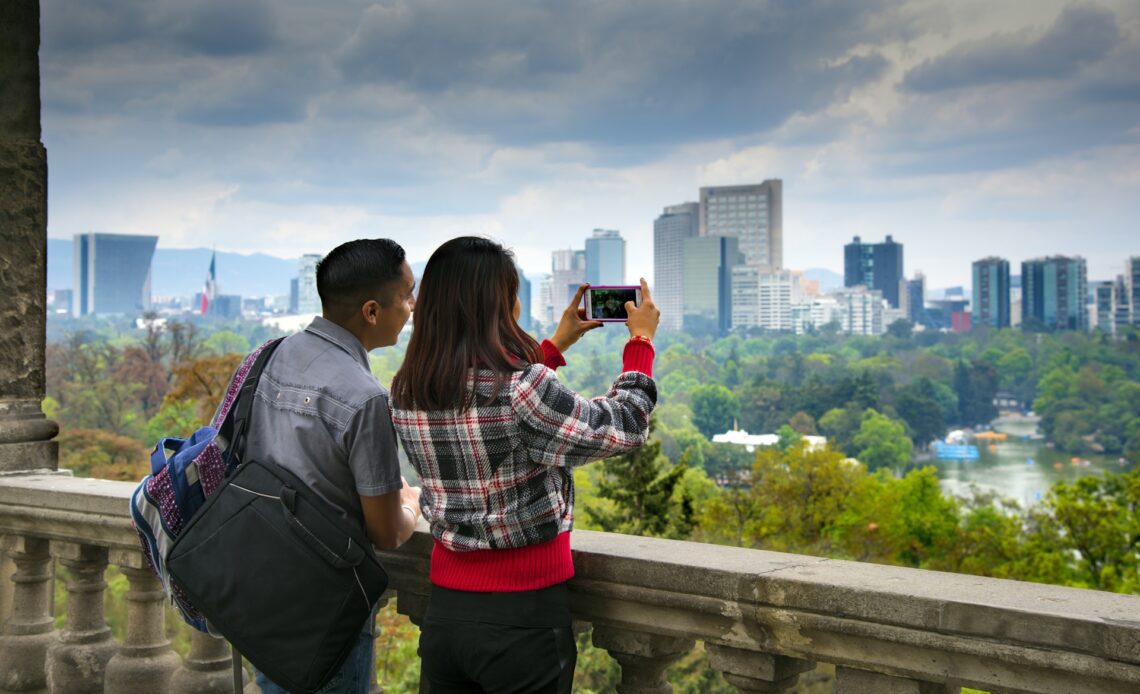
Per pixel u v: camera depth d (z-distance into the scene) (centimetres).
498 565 200
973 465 16188
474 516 198
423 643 212
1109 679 162
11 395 378
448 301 200
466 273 200
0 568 363
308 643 205
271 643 205
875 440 14150
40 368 387
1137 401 17138
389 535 217
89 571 328
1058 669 167
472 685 213
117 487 326
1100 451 16638
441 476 202
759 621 201
